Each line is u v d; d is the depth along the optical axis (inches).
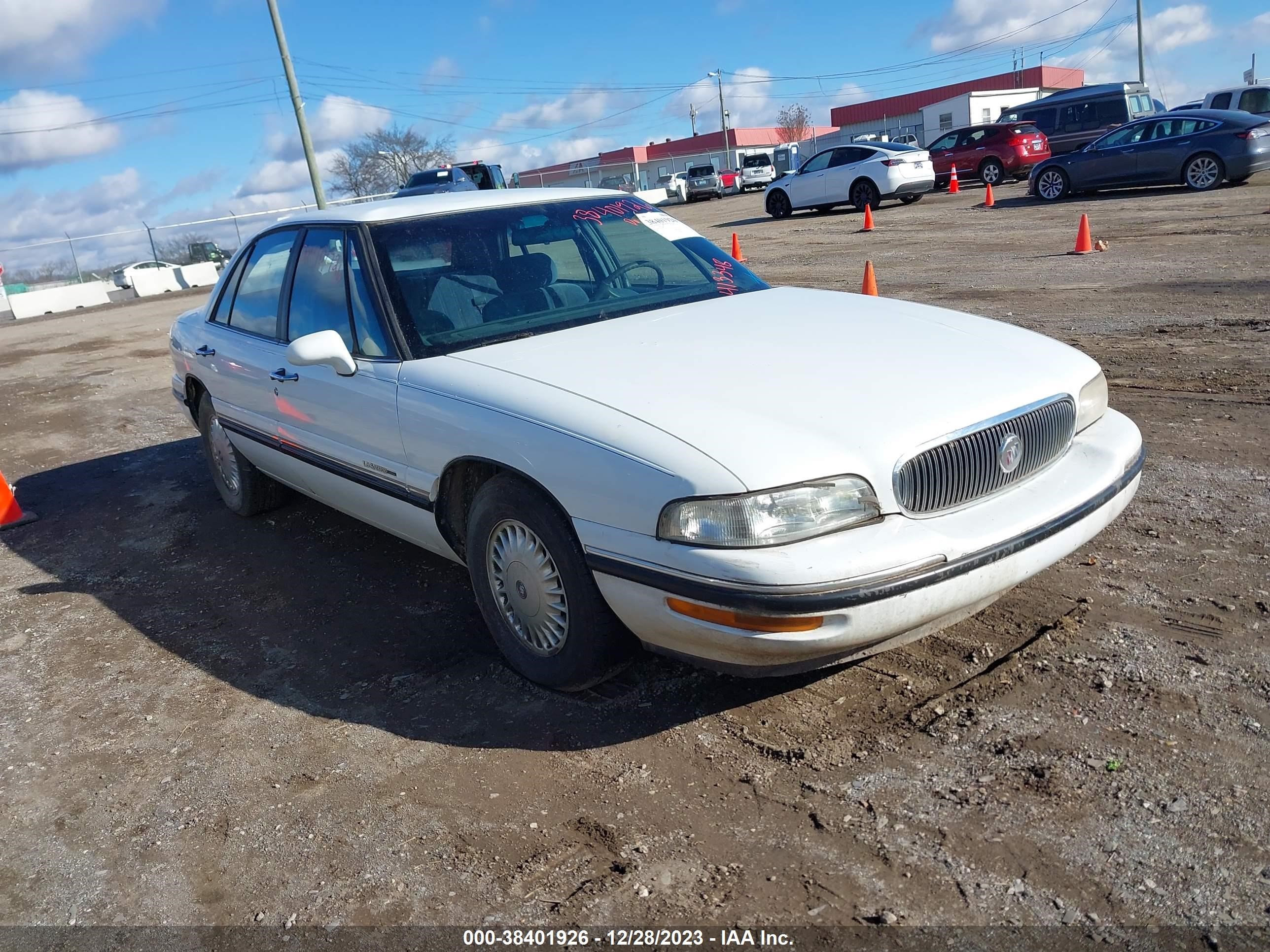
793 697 125.4
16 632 177.6
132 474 279.3
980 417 115.1
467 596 170.9
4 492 240.5
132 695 149.4
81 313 993.5
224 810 117.5
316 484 174.4
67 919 102.4
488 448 125.5
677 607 107.7
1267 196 575.8
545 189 181.3
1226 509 166.4
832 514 104.3
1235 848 91.2
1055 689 119.5
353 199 1581.0
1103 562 152.0
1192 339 283.0
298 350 142.3
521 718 128.8
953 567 106.7
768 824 102.7
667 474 105.9
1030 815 98.7
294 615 171.3
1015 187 872.9
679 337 137.0
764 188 1679.4
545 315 150.3
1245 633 126.7
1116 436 132.6
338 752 126.6
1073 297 358.0
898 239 598.5
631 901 94.4
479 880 99.9
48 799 124.8
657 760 116.1
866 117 2317.9
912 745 112.6
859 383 118.4
